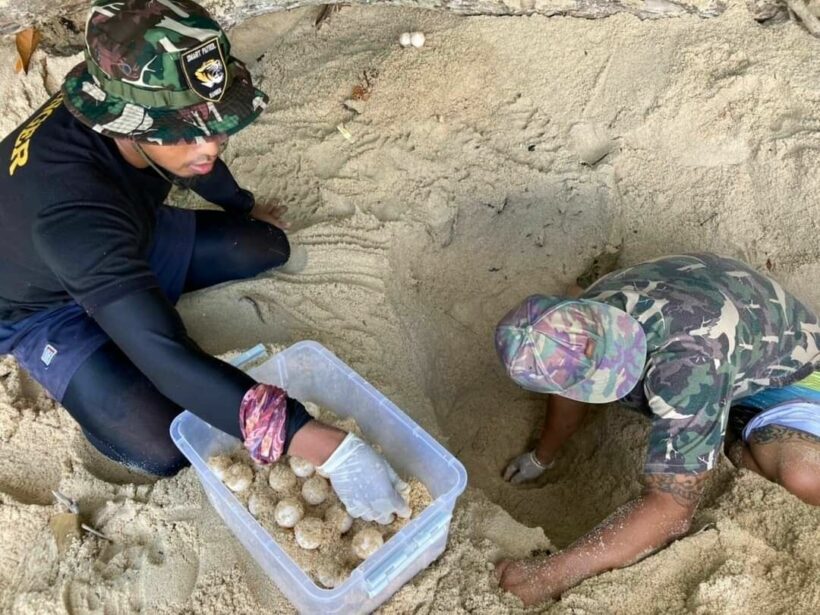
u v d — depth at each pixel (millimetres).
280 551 1479
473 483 2332
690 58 2695
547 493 2332
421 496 1642
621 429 2260
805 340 1981
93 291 1476
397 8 2930
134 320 1469
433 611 1669
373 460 1494
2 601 1721
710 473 1915
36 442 1982
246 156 2650
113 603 1675
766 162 2555
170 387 1476
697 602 1662
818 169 2482
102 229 1527
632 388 1742
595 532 1761
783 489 1885
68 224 1523
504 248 2617
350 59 2824
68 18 2527
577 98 2738
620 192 2629
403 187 2559
